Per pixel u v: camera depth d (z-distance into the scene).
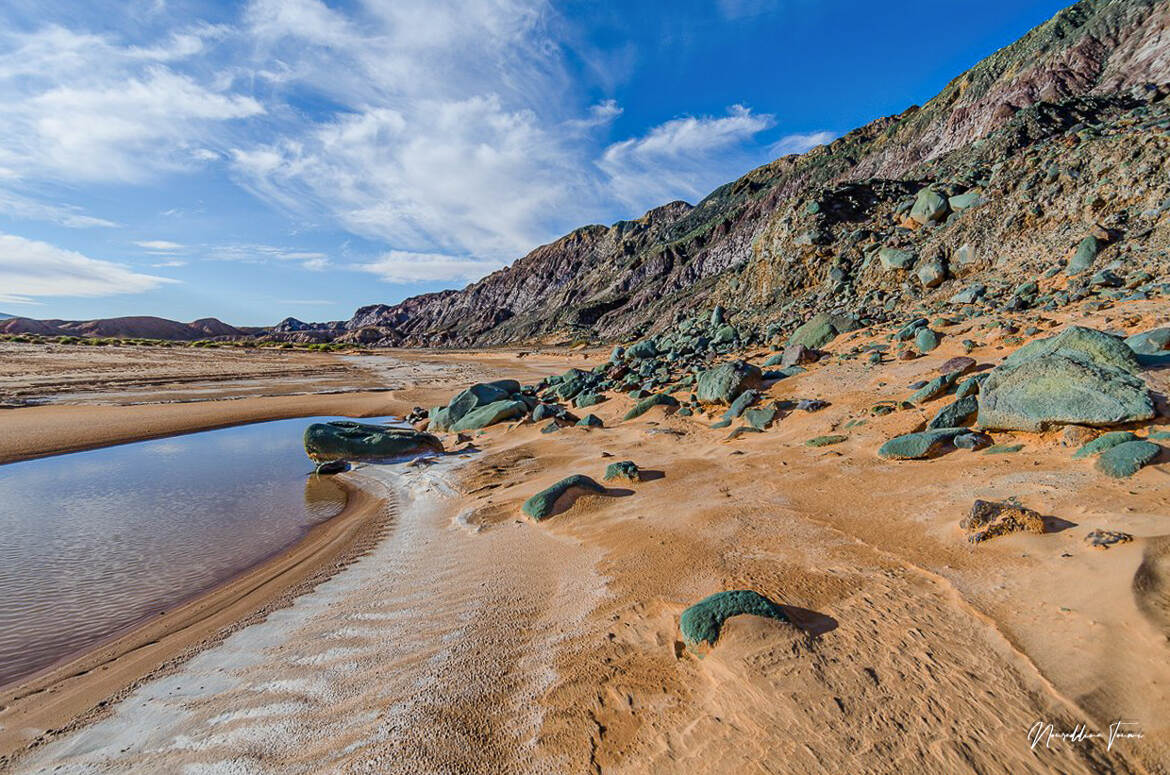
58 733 4.25
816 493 7.60
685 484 9.02
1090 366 7.36
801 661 3.62
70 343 71.62
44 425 22.44
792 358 17.50
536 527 8.14
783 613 4.21
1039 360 7.91
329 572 7.62
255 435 21.70
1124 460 5.77
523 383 39.84
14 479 14.42
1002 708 3.05
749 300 40.75
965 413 8.80
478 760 3.27
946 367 11.99
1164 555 3.95
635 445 13.09
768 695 3.38
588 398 20.72
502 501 10.03
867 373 13.89
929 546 5.30
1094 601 3.72
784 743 3.03
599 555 6.53
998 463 7.12
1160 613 3.42
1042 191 23.33
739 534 6.44
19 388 33.03
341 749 3.55
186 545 9.24
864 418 10.75
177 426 23.12
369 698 4.15
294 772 3.40
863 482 7.70
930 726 3.00
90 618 6.62
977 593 4.26
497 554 7.27
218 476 14.62
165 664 5.30
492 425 19.19
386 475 14.00
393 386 40.06
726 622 4.04
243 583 7.56
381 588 6.68
